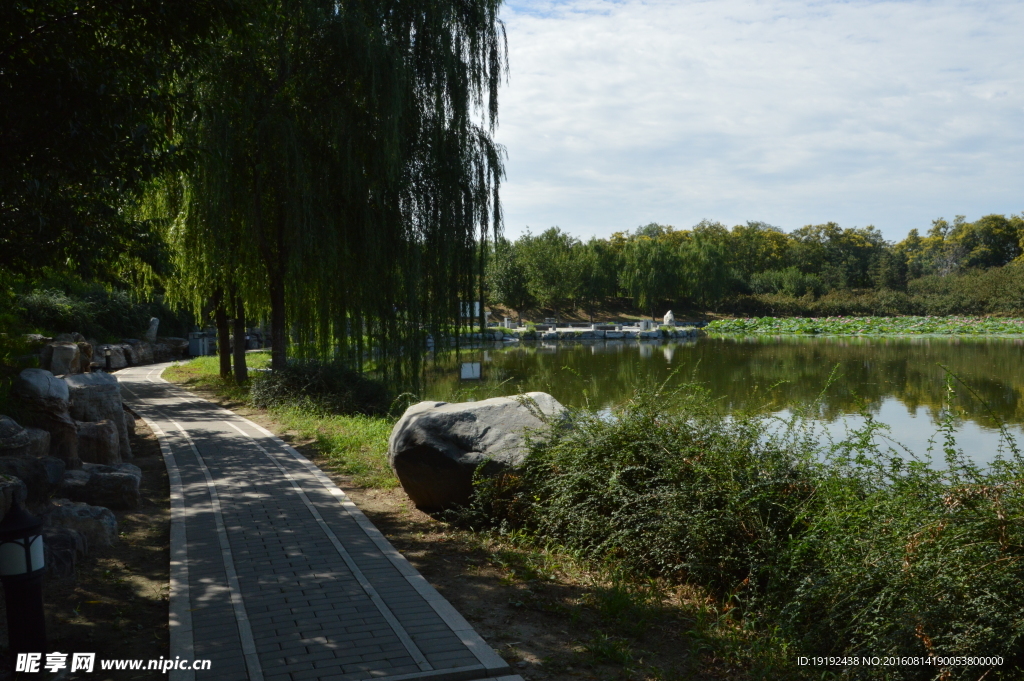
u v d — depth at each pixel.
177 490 8.25
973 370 30.62
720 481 6.00
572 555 6.33
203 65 8.27
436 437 7.34
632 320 85.75
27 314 25.67
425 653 4.33
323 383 16.28
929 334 65.75
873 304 87.62
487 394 21.81
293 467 9.52
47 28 6.18
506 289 68.94
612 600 5.23
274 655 4.29
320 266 16.61
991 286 80.75
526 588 5.58
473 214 18.86
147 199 17.64
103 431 8.66
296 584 5.41
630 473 6.52
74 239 8.27
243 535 6.61
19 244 8.24
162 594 5.34
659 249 79.44
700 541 5.73
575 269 72.94
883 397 21.09
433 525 7.21
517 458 6.99
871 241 130.00
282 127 15.63
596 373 30.70
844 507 5.31
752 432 6.50
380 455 10.32
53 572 5.46
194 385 22.27
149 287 20.86
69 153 6.37
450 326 19.34
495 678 4.10
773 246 108.81
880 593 4.40
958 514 4.54
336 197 17.12
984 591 4.09
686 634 4.93
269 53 16.12
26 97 6.04
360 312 18.05
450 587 5.58
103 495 7.33
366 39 15.86
